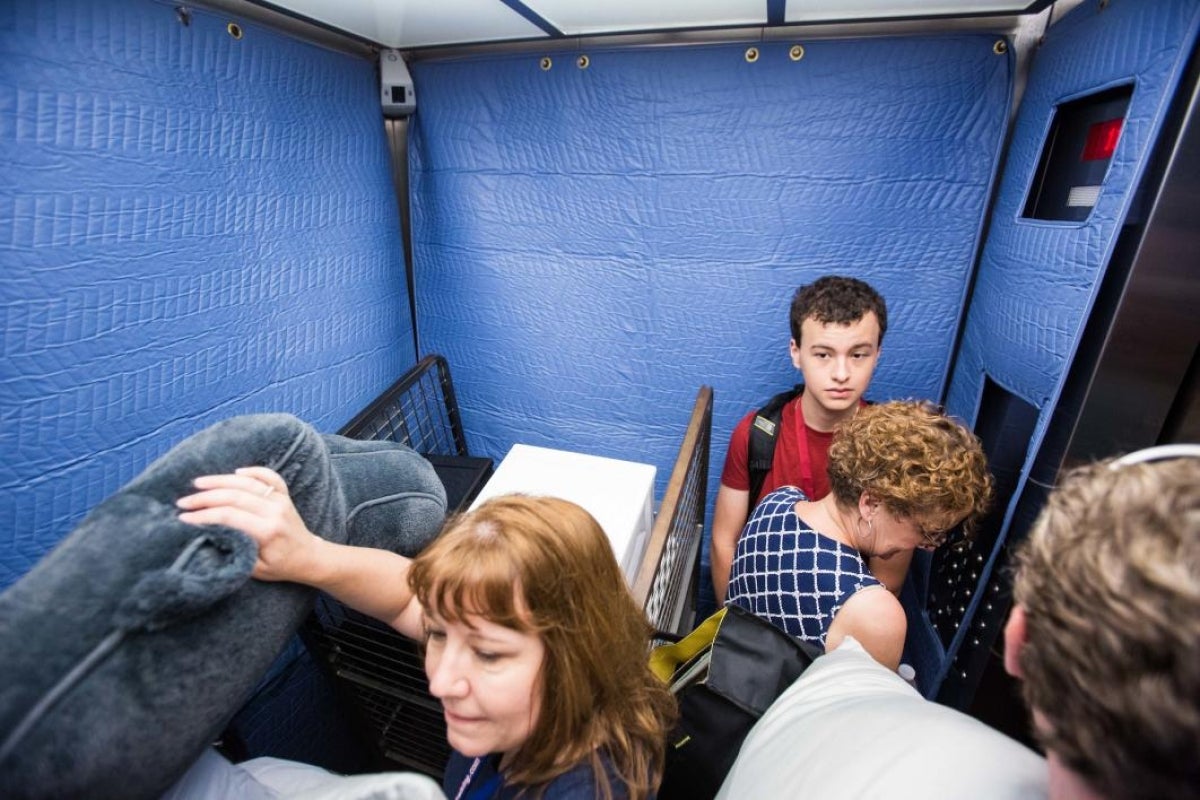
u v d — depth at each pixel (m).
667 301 1.44
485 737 0.49
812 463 1.21
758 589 0.84
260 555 0.48
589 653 0.48
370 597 0.62
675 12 1.04
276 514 0.50
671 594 1.04
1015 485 1.00
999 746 0.37
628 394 1.57
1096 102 0.84
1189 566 0.23
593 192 1.37
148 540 0.41
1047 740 0.28
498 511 0.49
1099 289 0.74
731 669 0.66
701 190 1.31
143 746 0.40
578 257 1.45
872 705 0.46
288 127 1.10
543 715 0.49
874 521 0.76
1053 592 0.27
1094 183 0.83
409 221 1.54
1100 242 0.75
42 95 0.71
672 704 0.63
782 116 1.20
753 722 0.65
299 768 0.61
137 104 0.82
